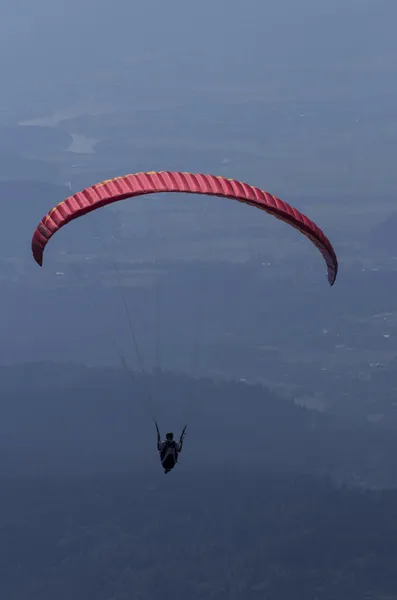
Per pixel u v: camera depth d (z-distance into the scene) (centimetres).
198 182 9388
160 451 8638
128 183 9338
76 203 9350
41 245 9406
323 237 9656
